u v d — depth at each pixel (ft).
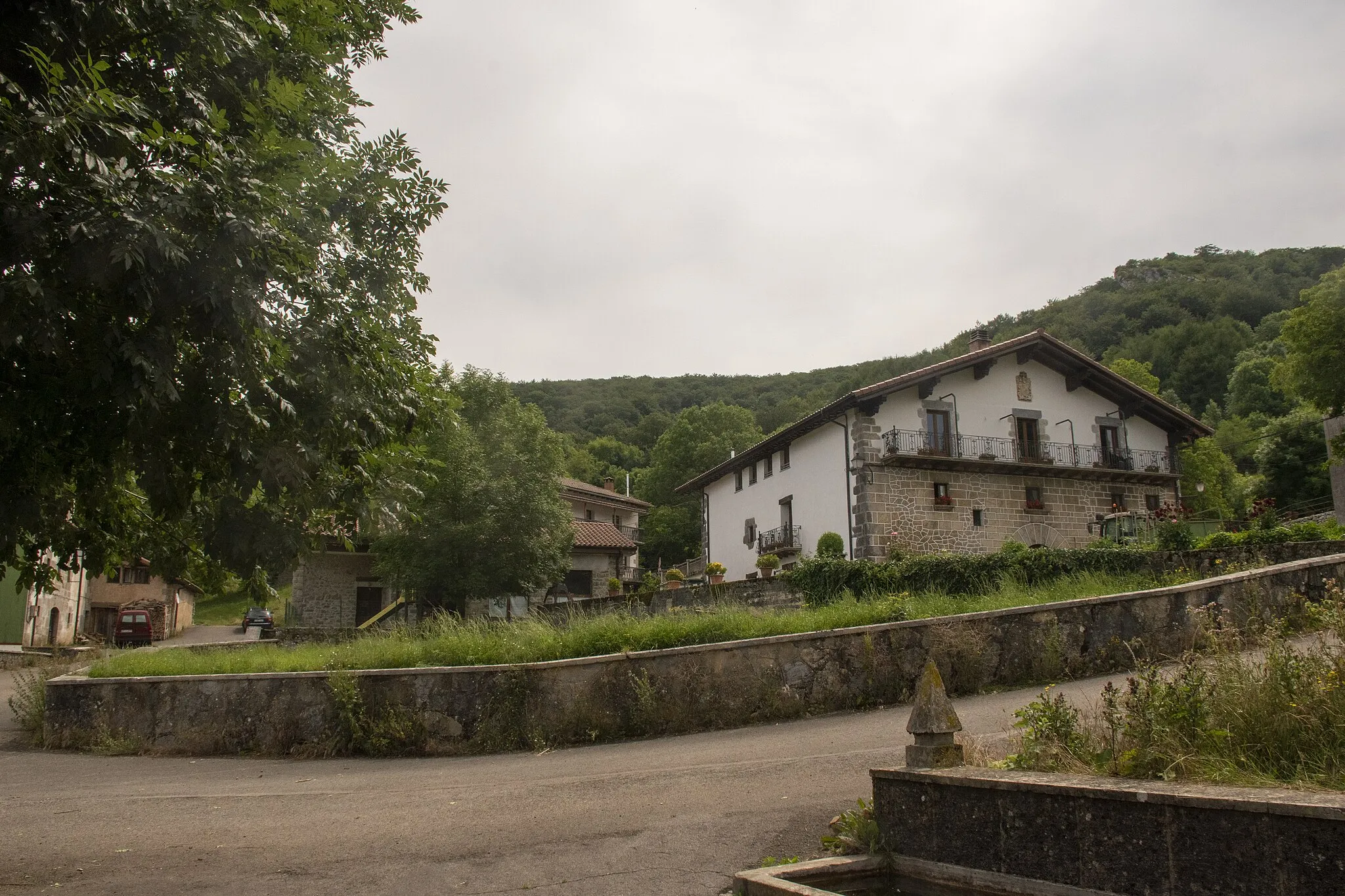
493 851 19.10
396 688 33.99
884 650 35.01
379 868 18.25
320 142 21.99
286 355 17.40
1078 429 99.76
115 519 23.63
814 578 59.67
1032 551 56.34
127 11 17.30
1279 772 14.38
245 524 18.15
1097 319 331.57
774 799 21.63
